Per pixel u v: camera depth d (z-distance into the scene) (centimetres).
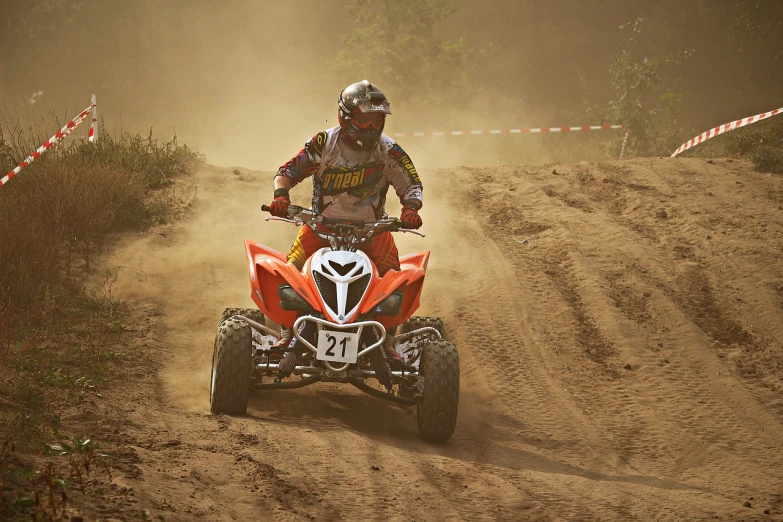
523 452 1605
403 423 1702
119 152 3378
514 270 2675
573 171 3788
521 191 3469
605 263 2753
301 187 3378
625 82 5894
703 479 1541
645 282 2619
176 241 2698
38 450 1180
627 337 2269
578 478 1461
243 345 1549
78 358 1811
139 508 1009
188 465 1228
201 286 2381
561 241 2922
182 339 2061
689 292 2581
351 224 1672
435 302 2405
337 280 1548
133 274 2402
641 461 1631
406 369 1605
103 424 1430
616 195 3469
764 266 2750
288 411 1705
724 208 3275
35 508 932
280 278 1596
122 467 1148
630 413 1873
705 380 2072
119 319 2102
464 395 1916
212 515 1041
